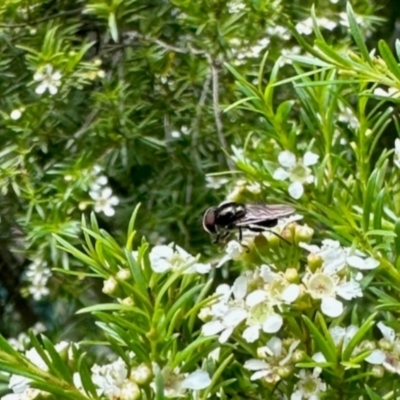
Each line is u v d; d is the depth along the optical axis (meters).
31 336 0.24
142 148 0.44
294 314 0.25
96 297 0.47
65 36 0.44
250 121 0.41
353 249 0.25
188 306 0.25
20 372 0.24
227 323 0.25
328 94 0.28
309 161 0.27
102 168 0.41
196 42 0.42
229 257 0.26
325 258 0.25
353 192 0.27
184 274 0.25
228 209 0.26
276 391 0.26
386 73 0.26
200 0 0.40
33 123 0.43
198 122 0.43
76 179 0.40
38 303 0.53
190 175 0.43
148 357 0.24
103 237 0.26
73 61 0.41
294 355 0.25
